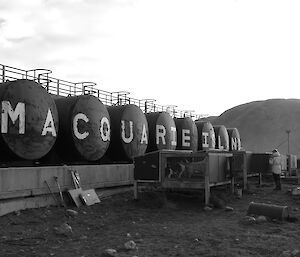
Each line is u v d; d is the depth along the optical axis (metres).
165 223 10.86
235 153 18.11
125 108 18.84
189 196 14.84
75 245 8.34
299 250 7.43
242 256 7.22
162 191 15.05
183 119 25.20
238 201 15.20
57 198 13.19
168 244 8.27
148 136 21.17
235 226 10.23
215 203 13.71
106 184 15.80
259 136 150.00
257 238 8.70
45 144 13.67
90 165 15.69
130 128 18.94
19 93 12.74
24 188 12.14
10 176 11.71
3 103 12.25
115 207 13.36
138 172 14.66
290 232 9.36
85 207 13.10
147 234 9.36
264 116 159.88
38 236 9.18
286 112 158.75
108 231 9.84
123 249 7.85
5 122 12.27
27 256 7.46
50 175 13.12
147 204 13.81
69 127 15.16
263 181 24.05
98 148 16.38
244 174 17.94
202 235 9.11
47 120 13.72
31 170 12.41
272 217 10.98
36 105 13.28
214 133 30.17
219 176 14.94
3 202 11.45
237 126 160.88
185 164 14.11
